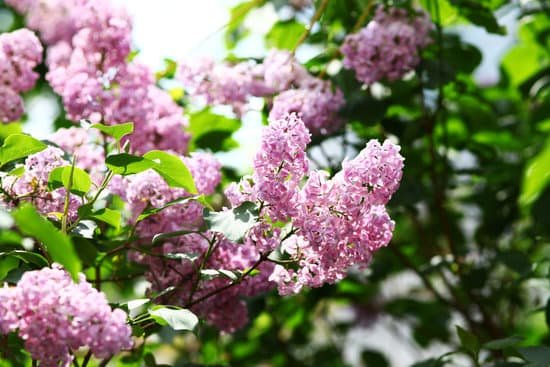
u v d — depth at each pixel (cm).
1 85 139
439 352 205
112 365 160
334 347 202
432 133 164
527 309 186
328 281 121
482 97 173
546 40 185
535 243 176
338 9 163
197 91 150
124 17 144
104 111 141
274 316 183
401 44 149
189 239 130
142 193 130
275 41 174
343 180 118
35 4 165
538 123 184
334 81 157
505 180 179
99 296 110
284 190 117
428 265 168
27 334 109
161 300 131
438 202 167
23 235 136
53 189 124
